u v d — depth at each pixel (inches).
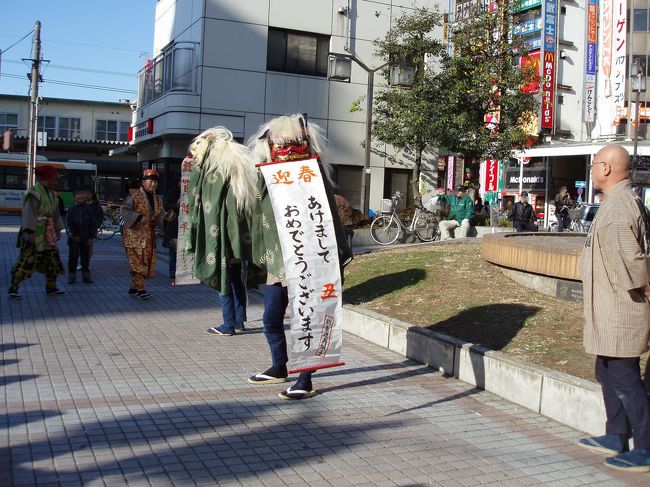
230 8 853.8
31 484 140.7
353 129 923.4
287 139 204.5
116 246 764.6
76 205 431.5
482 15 718.5
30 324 300.4
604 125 1183.6
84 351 257.0
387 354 276.2
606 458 168.4
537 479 157.1
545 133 1246.3
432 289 335.9
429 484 151.9
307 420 192.1
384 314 307.7
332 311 197.6
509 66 721.6
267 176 196.7
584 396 190.2
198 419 187.8
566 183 1268.5
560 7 1251.8
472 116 721.0
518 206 706.2
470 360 236.1
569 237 435.8
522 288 329.7
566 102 1268.5
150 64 994.1
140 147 1065.5
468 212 704.4
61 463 152.6
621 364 163.9
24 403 193.0
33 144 1112.8
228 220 268.5
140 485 143.3
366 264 423.5
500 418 201.6
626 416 168.4
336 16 905.5
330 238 197.8
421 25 727.7
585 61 1231.5
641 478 159.3
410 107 708.7
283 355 226.2
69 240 428.8
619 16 1146.7
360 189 932.6
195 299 390.6
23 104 1977.1
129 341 277.3
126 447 164.2
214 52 851.4
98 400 199.3
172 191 450.0
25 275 361.7
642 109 1154.7
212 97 853.2
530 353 231.9
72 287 417.4
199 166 270.4
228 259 273.6
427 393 223.9
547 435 188.1
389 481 152.3
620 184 165.3
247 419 190.2
